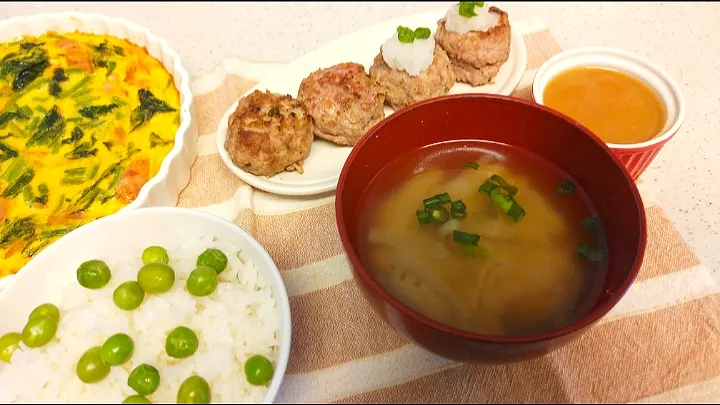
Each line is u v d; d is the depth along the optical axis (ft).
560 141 0.77
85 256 0.83
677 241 0.86
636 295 0.81
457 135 0.84
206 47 1.29
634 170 0.91
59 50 1.10
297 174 0.99
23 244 0.87
